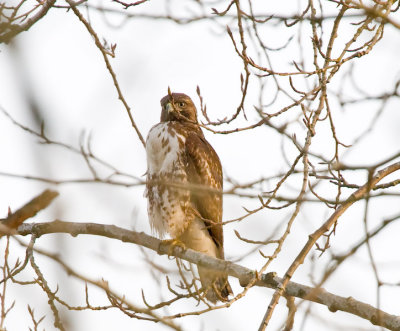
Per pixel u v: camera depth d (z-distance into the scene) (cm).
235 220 893
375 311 936
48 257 634
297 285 1000
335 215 991
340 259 746
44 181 627
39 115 574
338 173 1045
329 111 1047
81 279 700
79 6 1062
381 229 734
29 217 1094
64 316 614
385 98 880
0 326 894
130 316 910
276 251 937
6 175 632
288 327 766
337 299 963
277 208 949
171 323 778
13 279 972
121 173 727
